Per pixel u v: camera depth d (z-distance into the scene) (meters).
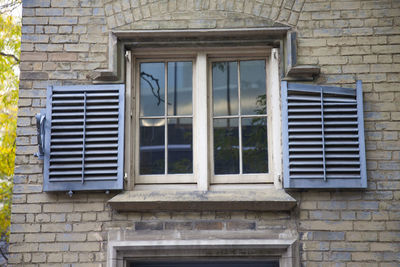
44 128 4.56
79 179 4.48
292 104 4.58
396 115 4.60
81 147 4.54
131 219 4.49
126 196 4.47
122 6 4.83
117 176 4.50
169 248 4.39
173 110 4.88
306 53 4.72
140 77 4.95
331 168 4.47
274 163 4.64
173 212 4.50
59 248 4.45
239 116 4.82
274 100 4.72
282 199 4.37
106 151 4.54
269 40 4.77
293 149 4.51
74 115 4.61
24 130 4.64
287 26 4.75
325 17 4.78
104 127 4.59
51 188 4.47
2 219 9.70
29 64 4.75
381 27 4.75
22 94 4.70
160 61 4.96
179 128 4.85
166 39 4.80
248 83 4.90
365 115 4.61
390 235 4.39
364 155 4.47
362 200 4.46
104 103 4.67
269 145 4.74
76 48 4.78
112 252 4.39
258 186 4.66
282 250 4.41
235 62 4.95
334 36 4.75
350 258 4.36
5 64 9.34
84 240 4.46
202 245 4.38
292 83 4.64
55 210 4.51
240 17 4.78
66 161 4.52
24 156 4.59
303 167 4.50
